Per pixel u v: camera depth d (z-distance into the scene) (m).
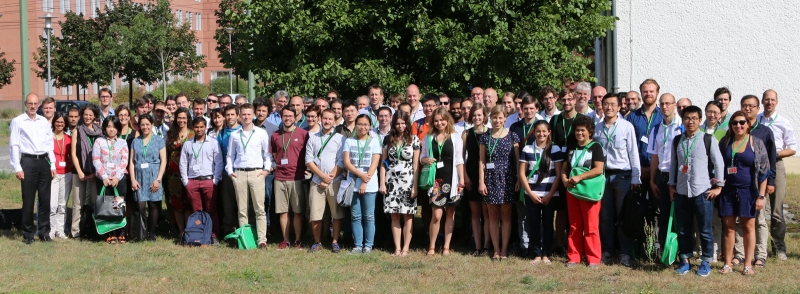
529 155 8.23
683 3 15.12
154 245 9.53
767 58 15.00
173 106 10.81
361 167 8.85
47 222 9.75
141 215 9.74
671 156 7.68
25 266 8.25
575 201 8.10
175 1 62.97
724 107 8.23
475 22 11.59
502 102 9.63
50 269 8.09
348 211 9.67
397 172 8.76
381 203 9.53
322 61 12.07
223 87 49.91
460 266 8.17
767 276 7.50
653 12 15.26
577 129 7.89
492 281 7.48
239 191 9.34
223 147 9.74
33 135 9.50
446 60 11.23
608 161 8.04
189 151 9.58
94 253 8.99
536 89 11.92
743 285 7.12
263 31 12.23
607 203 8.12
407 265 8.25
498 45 11.38
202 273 7.90
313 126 9.36
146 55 35.47
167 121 10.54
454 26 11.37
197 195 9.59
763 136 7.69
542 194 8.17
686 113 7.48
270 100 10.80
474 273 7.85
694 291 6.93
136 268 8.16
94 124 10.02
